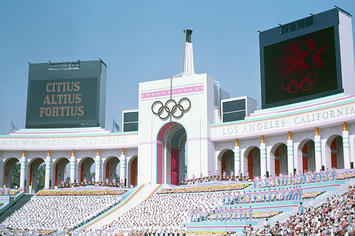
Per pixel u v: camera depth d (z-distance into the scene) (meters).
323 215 49.53
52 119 108.56
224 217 62.56
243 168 93.62
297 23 88.19
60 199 94.56
